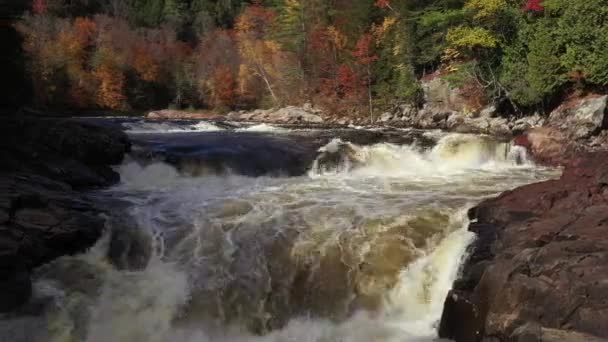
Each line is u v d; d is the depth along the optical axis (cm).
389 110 3806
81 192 1297
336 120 3856
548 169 1759
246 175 1622
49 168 1280
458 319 797
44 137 1388
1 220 882
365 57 4003
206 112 5375
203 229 1052
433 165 1847
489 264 814
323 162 1709
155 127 2586
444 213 1098
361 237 1009
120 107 5231
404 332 855
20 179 1141
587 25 2258
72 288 904
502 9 2733
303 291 947
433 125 3073
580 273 664
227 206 1182
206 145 1797
